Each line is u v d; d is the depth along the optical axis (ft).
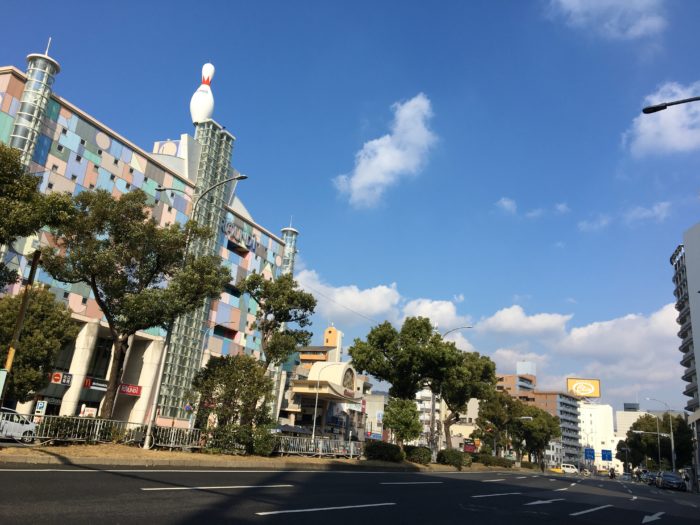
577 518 42.60
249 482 45.34
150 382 145.18
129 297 60.70
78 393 125.70
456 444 344.08
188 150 164.66
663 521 46.32
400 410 109.19
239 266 186.09
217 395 75.41
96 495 30.12
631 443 318.04
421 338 113.80
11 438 53.52
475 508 42.47
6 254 108.58
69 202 49.93
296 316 89.20
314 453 94.02
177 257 67.46
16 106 113.50
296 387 228.63
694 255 266.16
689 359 279.90
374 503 38.86
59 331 90.79
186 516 26.27
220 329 177.17
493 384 156.87
